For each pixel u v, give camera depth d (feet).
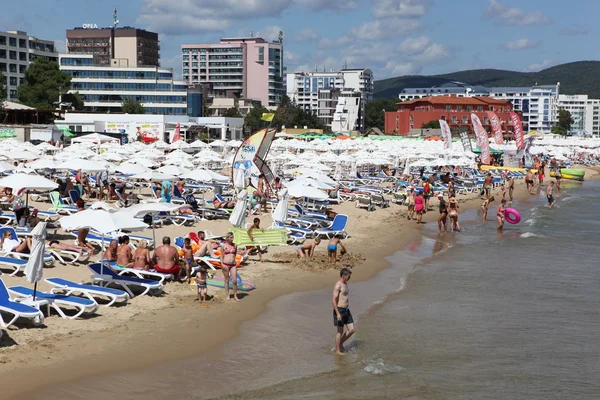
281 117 573.74
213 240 77.61
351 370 44.47
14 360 40.68
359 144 246.88
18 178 74.28
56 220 86.69
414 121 568.82
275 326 53.06
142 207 66.28
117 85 506.48
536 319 58.54
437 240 102.63
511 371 45.32
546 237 107.76
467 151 228.02
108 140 217.36
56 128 265.54
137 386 39.29
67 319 49.03
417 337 52.44
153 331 48.80
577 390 42.27
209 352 46.01
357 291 67.67
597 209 155.94
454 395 40.88
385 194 155.43
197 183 139.74
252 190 115.65
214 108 608.19
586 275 78.13
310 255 80.59
